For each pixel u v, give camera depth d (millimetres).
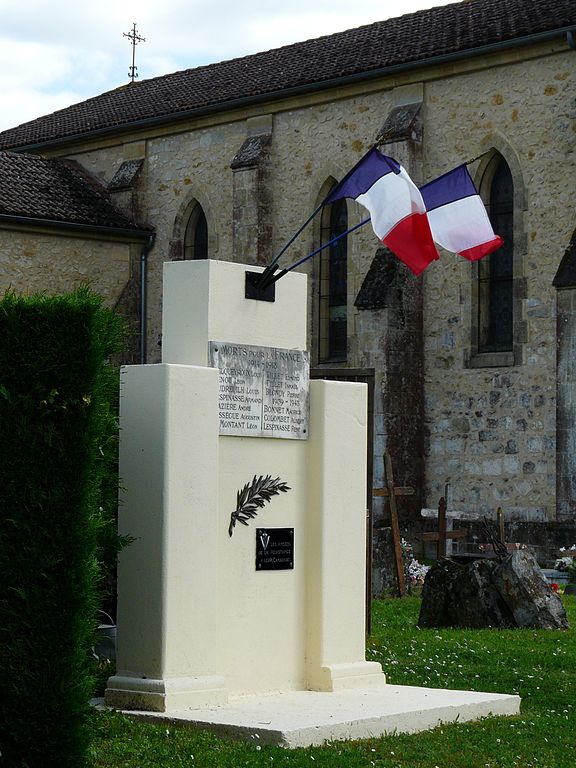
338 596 11062
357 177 11617
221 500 10320
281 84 29922
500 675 12523
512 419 25891
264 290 10711
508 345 26469
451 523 26125
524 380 25750
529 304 25719
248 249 30453
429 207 13023
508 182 26531
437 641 14211
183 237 33250
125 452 9789
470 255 13039
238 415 10383
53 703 8016
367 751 9023
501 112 26297
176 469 9648
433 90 27469
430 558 26391
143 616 9656
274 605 10695
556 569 21688
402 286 26938
